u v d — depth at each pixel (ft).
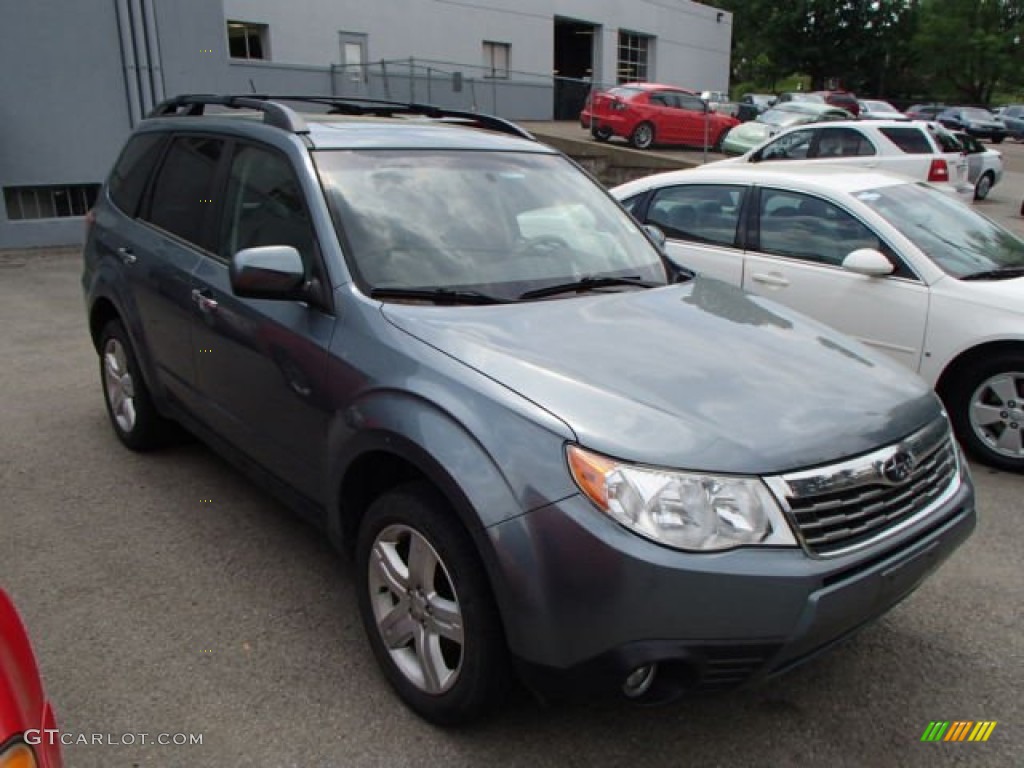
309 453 10.34
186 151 14.06
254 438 11.56
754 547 7.41
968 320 16.08
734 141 67.15
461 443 8.05
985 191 64.34
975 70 225.56
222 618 10.77
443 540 8.21
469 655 8.18
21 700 5.36
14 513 13.51
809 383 8.96
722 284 12.46
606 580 7.25
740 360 9.28
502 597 7.67
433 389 8.52
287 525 13.26
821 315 18.04
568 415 7.84
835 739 8.90
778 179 19.44
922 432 8.93
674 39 121.70
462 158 12.28
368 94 72.43
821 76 224.94
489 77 83.51
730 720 9.14
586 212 12.73
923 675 9.96
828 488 7.80
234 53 73.20
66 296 30.17
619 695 7.70
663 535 7.27
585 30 109.40
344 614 10.92
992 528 13.73
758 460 7.63
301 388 10.18
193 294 12.42
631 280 11.69
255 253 9.79
